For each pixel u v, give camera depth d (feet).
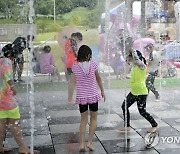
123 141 16.67
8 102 14.93
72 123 20.29
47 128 19.25
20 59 35.06
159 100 25.96
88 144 15.67
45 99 27.45
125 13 43.04
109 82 32.42
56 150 15.64
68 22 52.95
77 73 15.34
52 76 37.29
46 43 39.91
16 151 15.69
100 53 39.04
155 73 26.00
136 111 22.68
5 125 15.26
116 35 39.29
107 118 21.02
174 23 55.42
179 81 34.63
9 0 56.90
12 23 54.85
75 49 28.71
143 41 36.70
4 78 14.69
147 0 55.11
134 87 17.85
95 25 50.80
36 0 55.57
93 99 15.38
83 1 53.16
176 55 39.96
